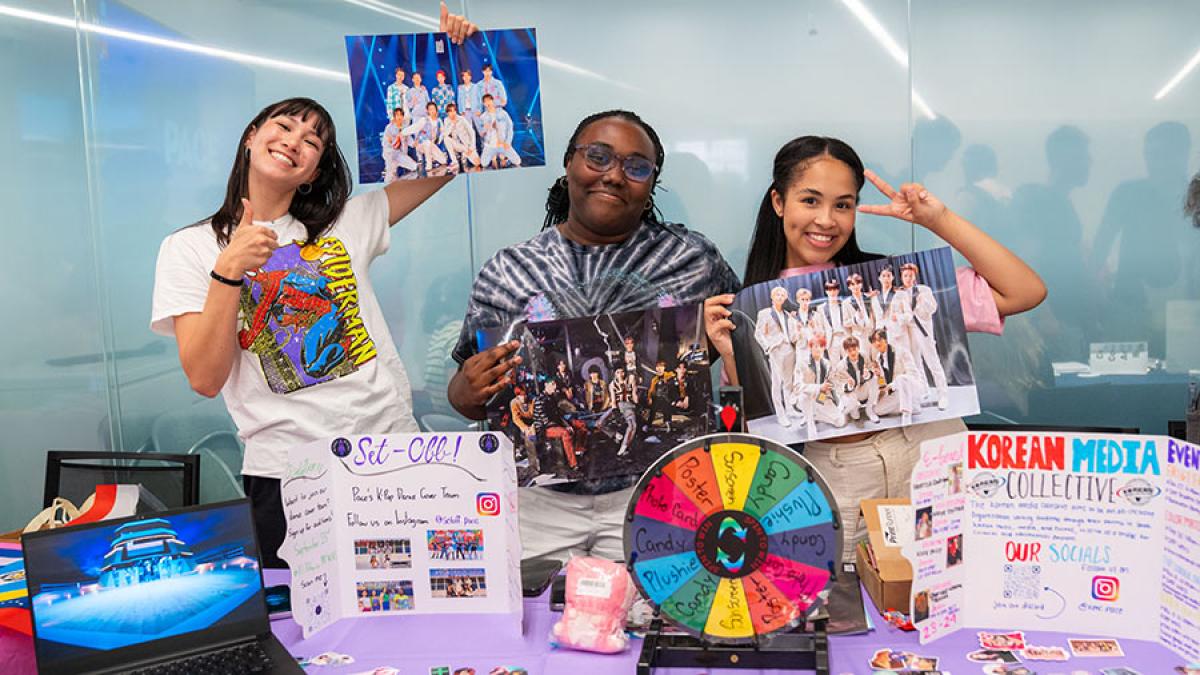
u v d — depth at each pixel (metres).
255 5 3.09
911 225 2.93
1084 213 2.91
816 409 1.76
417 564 1.55
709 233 3.02
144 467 2.49
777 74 2.95
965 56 2.89
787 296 1.76
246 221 1.85
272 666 1.32
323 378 2.04
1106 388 2.95
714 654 1.33
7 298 3.25
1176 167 2.86
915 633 1.41
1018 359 2.99
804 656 1.32
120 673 1.30
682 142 3.00
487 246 3.09
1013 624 1.41
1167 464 1.32
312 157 2.01
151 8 3.13
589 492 2.12
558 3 2.99
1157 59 2.83
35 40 3.16
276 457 2.04
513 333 1.86
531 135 2.15
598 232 2.23
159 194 3.19
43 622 1.28
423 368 3.15
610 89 3.00
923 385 1.75
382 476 1.54
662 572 1.34
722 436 1.33
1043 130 2.89
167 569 1.36
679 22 2.96
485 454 1.50
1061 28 2.86
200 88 3.14
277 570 1.79
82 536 1.32
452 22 2.10
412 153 2.14
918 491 1.34
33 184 3.20
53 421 3.29
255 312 1.99
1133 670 1.26
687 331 1.83
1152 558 1.34
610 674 1.32
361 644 1.44
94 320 3.24
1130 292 2.91
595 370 1.84
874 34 2.90
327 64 3.09
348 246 2.13
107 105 3.17
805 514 1.31
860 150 2.94
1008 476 1.40
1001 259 1.94
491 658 1.38
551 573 1.72
